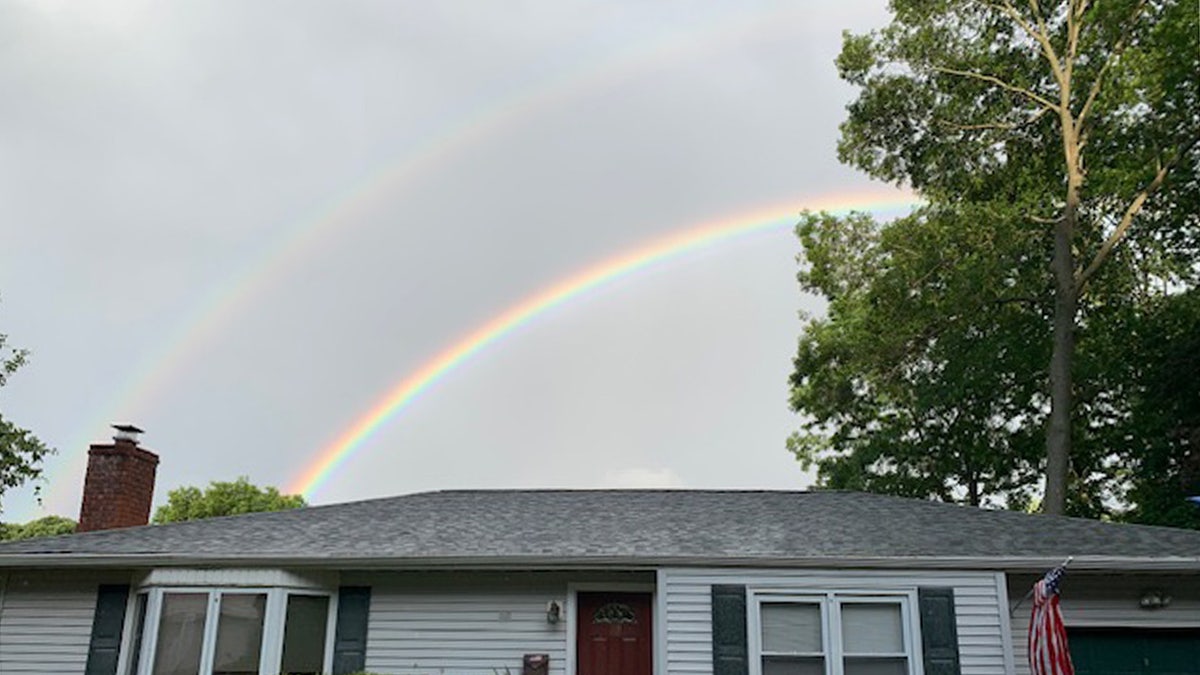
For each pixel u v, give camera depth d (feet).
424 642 33.50
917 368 80.43
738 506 42.78
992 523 37.14
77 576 34.83
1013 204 71.10
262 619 32.58
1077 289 66.64
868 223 87.81
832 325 94.38
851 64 74.08
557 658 33.06
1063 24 71.56
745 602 31.32
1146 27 63.67
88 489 43.73
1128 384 72.64
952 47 72.59
